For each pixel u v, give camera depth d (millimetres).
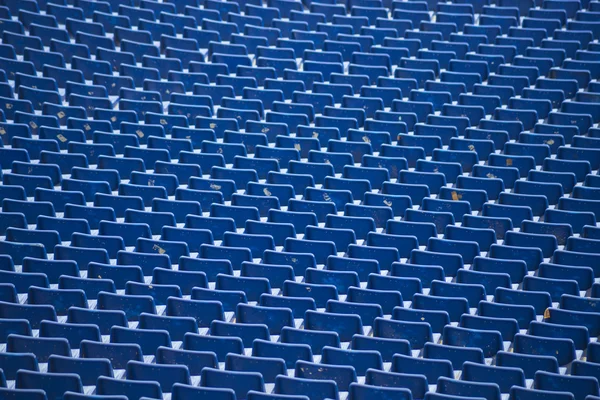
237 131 22516
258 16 29078
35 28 26312
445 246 17531
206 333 15242
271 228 18078
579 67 25359
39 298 15383
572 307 15602
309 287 15875
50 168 19844
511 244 17844
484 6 29109
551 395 12500
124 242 18000
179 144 21344
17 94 23891
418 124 22141
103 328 14773
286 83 24422
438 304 15430
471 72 25562
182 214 18906
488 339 14328
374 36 27703
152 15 28000
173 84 23859
